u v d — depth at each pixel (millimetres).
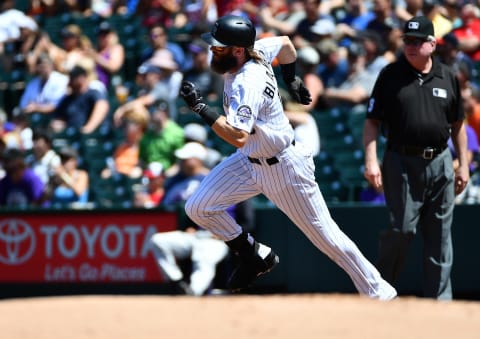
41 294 32594
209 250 29516
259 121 19766
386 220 29047
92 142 39750
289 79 21453
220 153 37000
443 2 39719
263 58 19953
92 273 31938
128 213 31375
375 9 38656
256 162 20266
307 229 21047
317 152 32844
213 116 18906
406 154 23812
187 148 31547
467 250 28828
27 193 34688
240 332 14039
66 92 43562
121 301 16312
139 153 36719
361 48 36125
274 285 30000
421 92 23688
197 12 47125
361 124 34531
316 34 38312
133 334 14047
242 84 19203
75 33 46156
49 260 32531
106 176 37281
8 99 48344
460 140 24797
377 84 24234
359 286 21531
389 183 24062
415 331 14000
